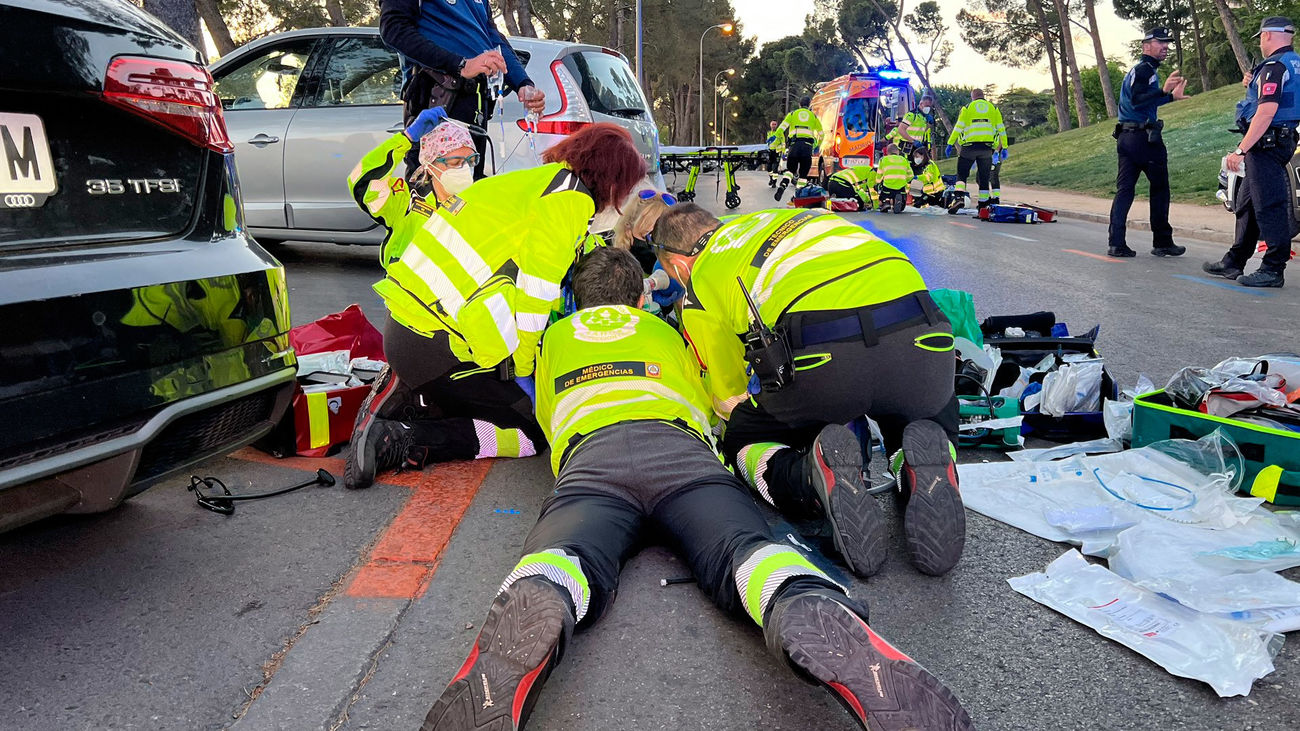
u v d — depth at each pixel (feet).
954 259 28.78
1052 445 11.28
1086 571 7.74
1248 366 10.40
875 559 7.66
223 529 8.93
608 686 6.38
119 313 6.74
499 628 5.44
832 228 8.59
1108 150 74.95
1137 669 6.54
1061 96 147.84
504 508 9.51
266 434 8.54
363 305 18.86
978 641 6.93
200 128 7.70
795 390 8.36
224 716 6.06
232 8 89.51
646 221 9.76
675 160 78.33
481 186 9.37
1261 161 22.70
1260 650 6.50
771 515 9.29
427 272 9.36
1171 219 40.42
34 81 6.47
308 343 12.78
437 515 9.23
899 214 49.44
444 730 5.06
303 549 8.49
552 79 20.45
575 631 6.61
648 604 7.50
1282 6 114.42
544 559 6.14
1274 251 22.94
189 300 7.31
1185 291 22.47
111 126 7.07
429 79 13.02
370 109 21.08
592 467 7.35
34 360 6.23
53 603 7.48
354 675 6.49
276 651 6.82
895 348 8.12
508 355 9.41
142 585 7.78
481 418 10.58
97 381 6.59
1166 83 27.94
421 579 7.92
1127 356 15.51
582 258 9.77
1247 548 7.79
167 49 7.51
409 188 10.59
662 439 7.50
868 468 9.83
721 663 6.64
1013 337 13.41
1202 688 6.30
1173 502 8.80
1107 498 9.16
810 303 8.14
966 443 11.07
